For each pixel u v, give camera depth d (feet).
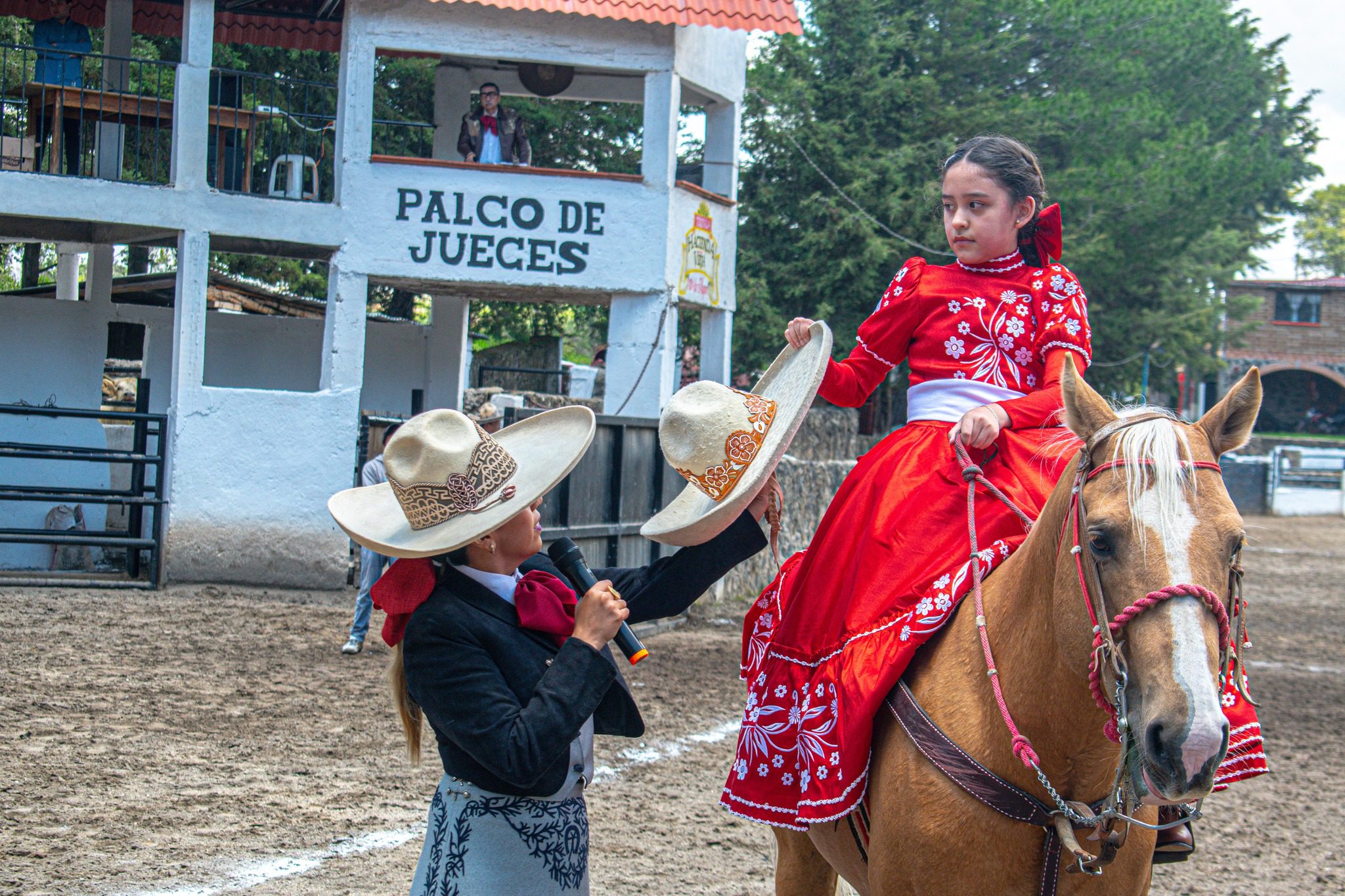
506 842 9.04
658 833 19.20
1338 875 18.93
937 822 8.89
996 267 11.53
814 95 76.28
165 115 45.68
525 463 9.78
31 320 45.85
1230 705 9.15
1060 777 8.87
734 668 33.22
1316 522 112.57
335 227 43.14
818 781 9.80
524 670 9.12
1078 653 8.20
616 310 45.73
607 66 44.93
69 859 16.43
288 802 19.49
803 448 71.67
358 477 43.34
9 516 45.37
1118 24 86.94
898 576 10.28
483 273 44.29
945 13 80.53
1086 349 11.04
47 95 45.09
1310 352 155.33
